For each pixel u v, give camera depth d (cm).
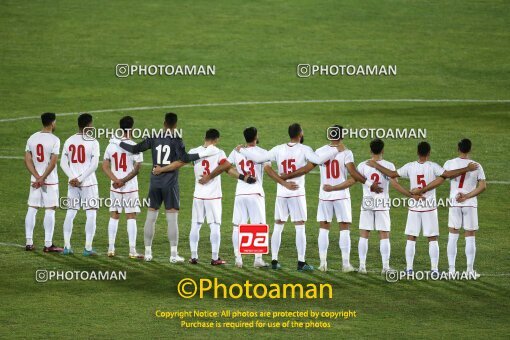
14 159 9250
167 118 6412
